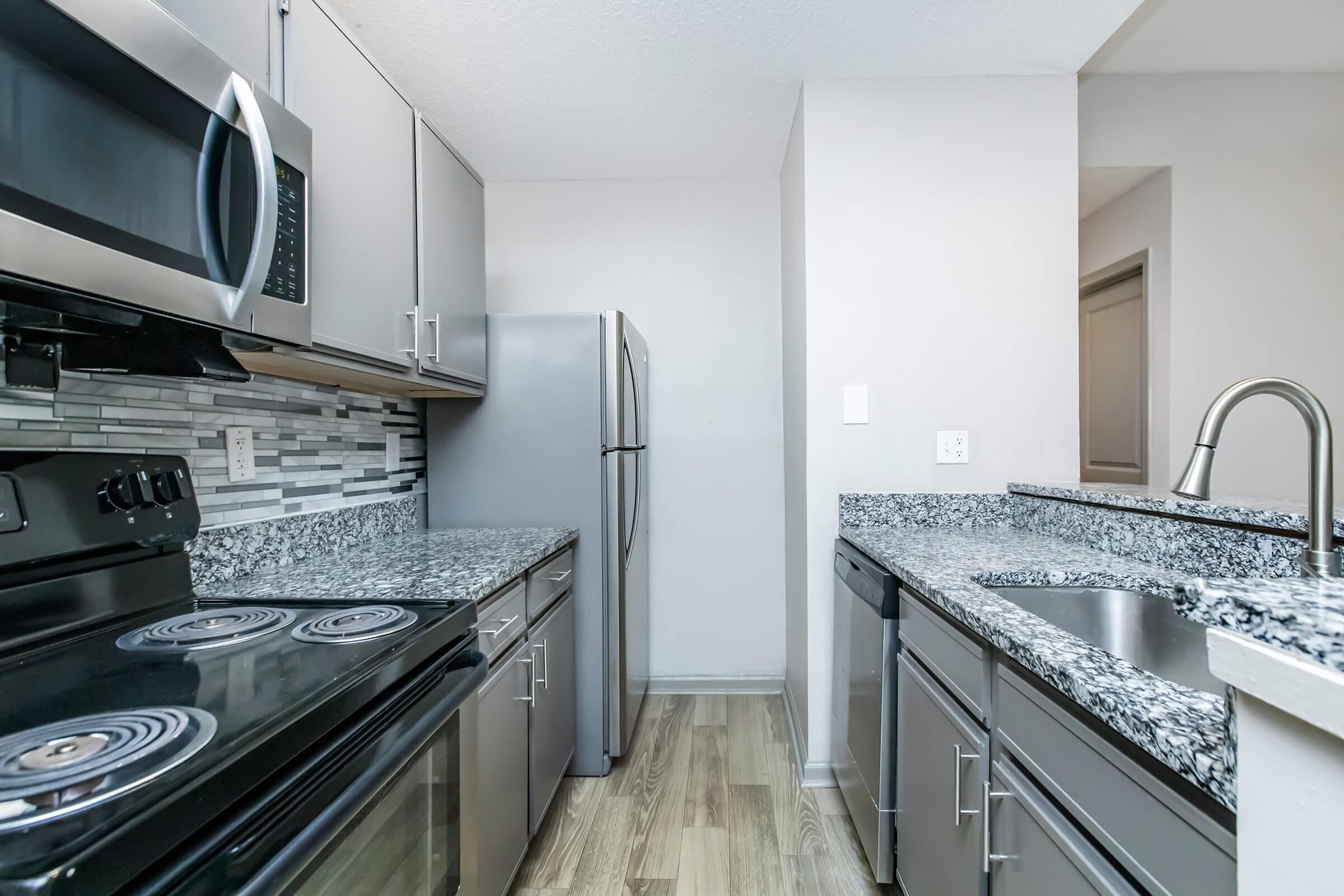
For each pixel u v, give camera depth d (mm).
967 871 995
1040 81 1902
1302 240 2236
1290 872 374
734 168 2594
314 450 1547
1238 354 2256
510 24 1636
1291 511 983
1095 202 2547
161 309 743
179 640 861
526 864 1612
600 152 2432
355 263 1221
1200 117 2223
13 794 470
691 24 1643
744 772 2061
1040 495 1706
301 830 591
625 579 2096
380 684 779
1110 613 1168
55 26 624
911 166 1913
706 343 2697
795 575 2275
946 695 1114
